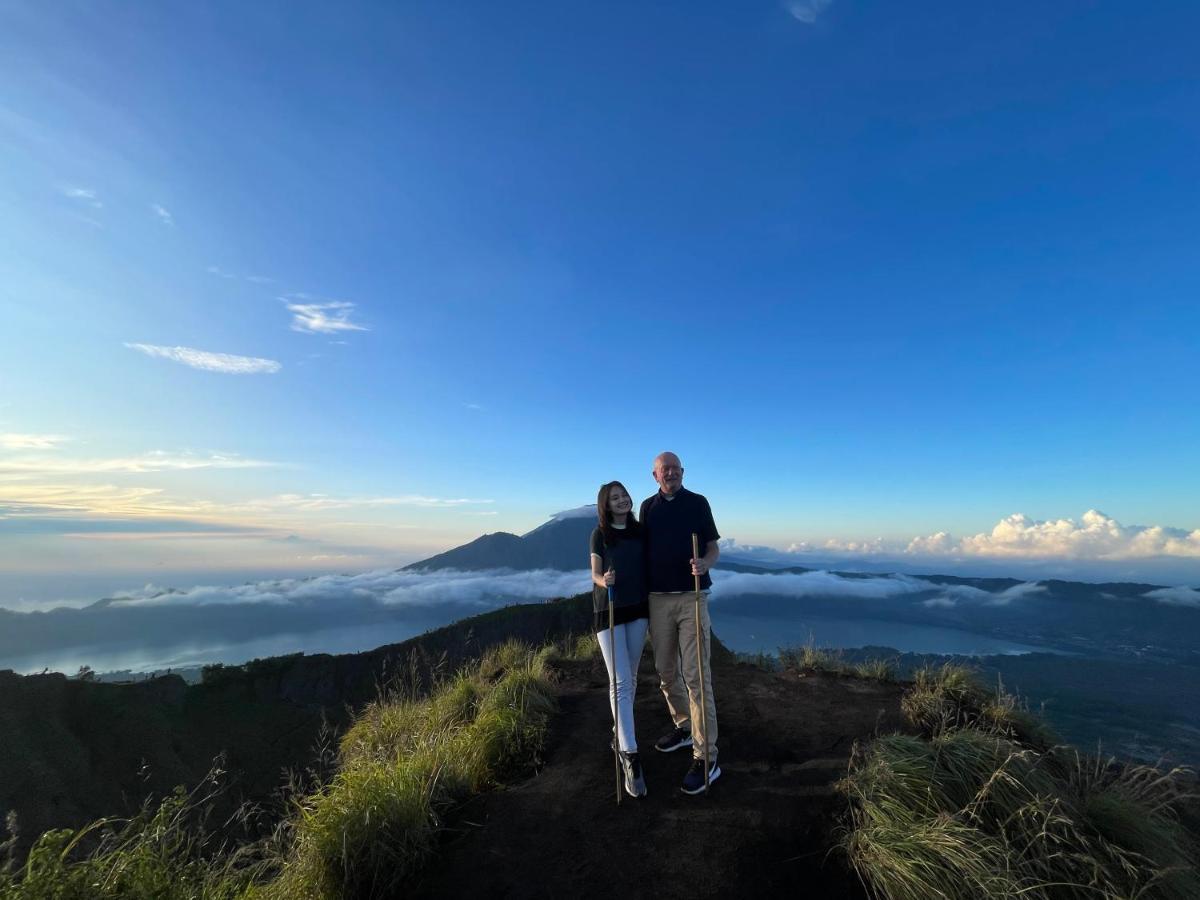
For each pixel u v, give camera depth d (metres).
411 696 7.71
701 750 4.34
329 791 4.17
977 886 3.03
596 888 3.42
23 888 2.69
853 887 3.37
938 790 3.73
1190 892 3.22
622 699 4.36
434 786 4.39
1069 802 3.67
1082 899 3.11
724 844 3.70
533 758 5.09
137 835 3.25
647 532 4.66
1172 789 3.89
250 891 3.29
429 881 3.59
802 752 4.89
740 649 9.38
